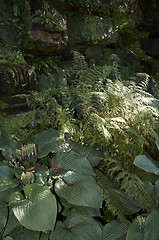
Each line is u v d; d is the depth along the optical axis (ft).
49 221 6.01
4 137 8.83
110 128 8.55
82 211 6.96
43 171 7.63
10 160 8.37
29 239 6.42
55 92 12.30
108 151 8.83
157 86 17.06
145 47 24.98
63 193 6.79
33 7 11.35
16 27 11.53
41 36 11.78
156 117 9.35
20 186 7.38
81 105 10.00
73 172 7.45
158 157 9.18
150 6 25.02
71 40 14.66
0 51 10.64
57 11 12.32
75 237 6.35
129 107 8.73
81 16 14.88
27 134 9.99
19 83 9.60
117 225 6.93
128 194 7.13
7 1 11.16
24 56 12.03
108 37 16.76
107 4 17.28
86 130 8.70
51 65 13.00
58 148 8.28
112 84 9.50
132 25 18.93
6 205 6.83
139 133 8.41
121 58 18.79
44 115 10.07
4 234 6.45
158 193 6.77
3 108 9.36
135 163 7.17
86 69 11.50
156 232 6.11
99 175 8.27
